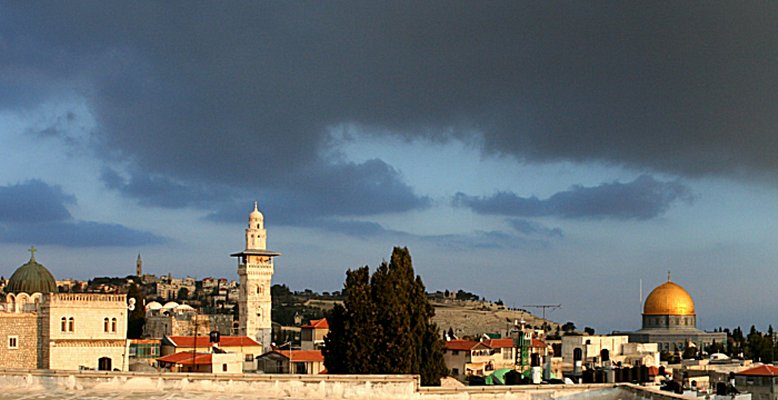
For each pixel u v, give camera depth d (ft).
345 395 198.80
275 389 198.70
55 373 201.05
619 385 206.90
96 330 533.14
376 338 346.33
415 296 371.76
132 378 200.34
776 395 530.27
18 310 570.87
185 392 197.57
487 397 203.00
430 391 201.67
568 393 205.57
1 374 201.87
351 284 360.89
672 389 443.73
